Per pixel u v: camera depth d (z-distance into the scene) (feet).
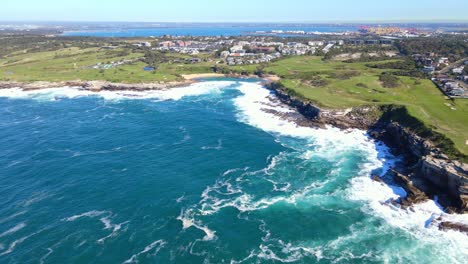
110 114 428.56
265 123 384.47
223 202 222.48
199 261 172.45
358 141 327.26
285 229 196.85
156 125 381.60
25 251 177.37
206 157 291.38
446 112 334.24
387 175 254.47
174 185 243.40
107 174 260.21
